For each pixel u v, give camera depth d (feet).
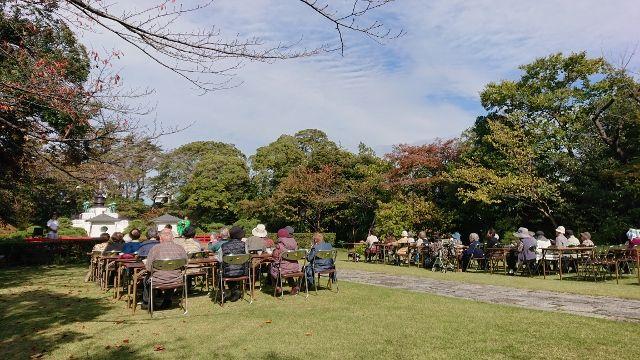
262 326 18.13
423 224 68.59
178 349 15.01
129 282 25.77
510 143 57.77
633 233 38.37
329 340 15.79
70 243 52.85
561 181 58.59
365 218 91.04
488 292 27.37
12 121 16.44
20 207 54.08
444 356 13.66
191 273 25.81
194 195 125.80
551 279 34.27
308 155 118.93
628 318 18.90
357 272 41.04
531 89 64.23
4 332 17.58
